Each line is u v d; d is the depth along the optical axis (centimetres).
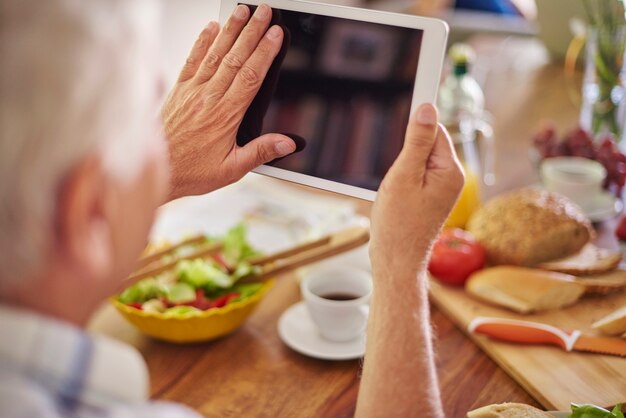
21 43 40
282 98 85
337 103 82
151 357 108
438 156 70
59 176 41
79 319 47
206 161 86
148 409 46
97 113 42
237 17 83
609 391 95
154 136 49
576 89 218
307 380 103
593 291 116
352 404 97
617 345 103
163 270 116
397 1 315
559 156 156
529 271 117
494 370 103
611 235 139
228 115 84
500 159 174
